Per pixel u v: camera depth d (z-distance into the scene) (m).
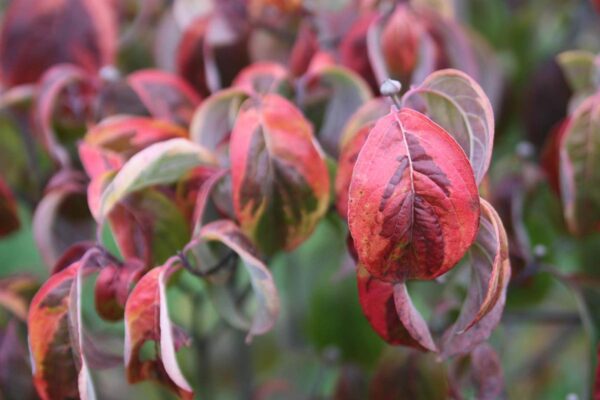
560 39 1.08
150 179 0.69
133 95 0.82
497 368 0.72
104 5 0.86
